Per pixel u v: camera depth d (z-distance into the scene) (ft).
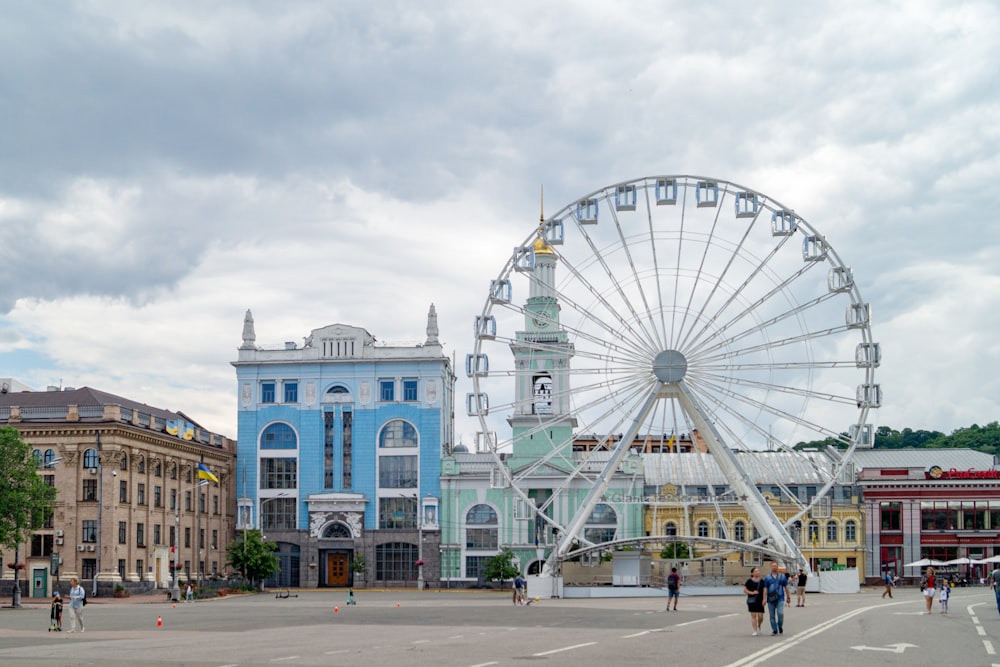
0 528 354.74
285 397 553.64
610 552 444.96
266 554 497.46
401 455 542.16
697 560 403.54
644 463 556.10
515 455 534.78
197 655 139.44
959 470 545.44
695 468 546.67
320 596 450.71
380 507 540.52
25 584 435.53
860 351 353.31
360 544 536.42
